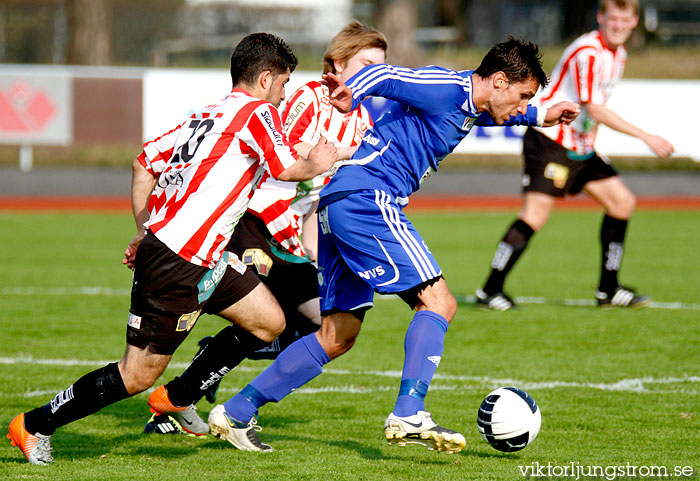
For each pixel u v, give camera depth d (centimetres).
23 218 5709
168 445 1598
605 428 1698
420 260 1465
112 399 1425
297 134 1781
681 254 4381
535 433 1463
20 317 2836
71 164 8550
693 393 1961
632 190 7344
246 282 1508
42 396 1923
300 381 1539
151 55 11850
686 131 7388
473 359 2298
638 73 10644
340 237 1495
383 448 1574
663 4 13450
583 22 13050
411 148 1521
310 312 1748
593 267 4047
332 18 12725
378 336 2625
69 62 10619
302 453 1537
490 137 7206
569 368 2202
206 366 1555
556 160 2945
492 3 14688
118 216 5878
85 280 3588
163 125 7562
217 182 1392
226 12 12862
